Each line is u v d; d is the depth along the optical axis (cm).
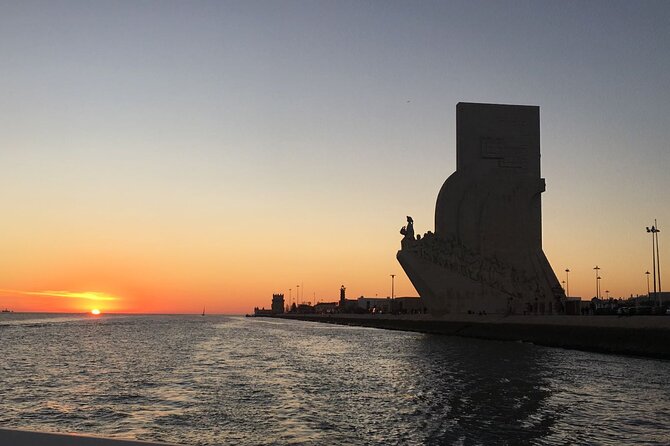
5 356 4750
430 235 10131
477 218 10625
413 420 2030
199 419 2078
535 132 10944
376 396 2567
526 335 6706
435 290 9775
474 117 10894
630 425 1938
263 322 16738
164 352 5159
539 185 10725
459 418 2058
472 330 8175
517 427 1908
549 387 2806
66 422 2045
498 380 3081
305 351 5281
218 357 4622
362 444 1708
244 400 2478
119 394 2659
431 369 3656
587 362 4062
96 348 5688
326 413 2172
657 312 6850
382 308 18462
